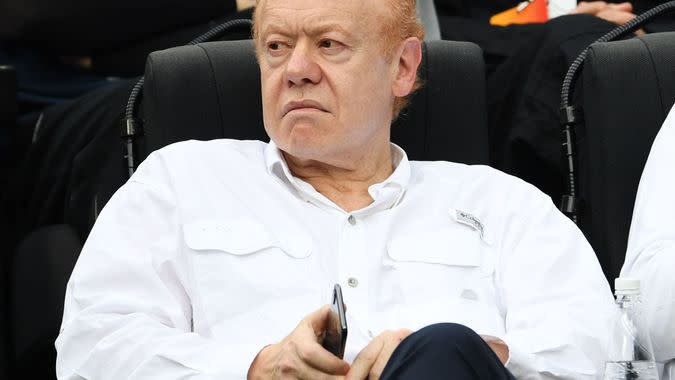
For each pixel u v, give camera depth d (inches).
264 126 370.3
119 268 352.5
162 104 400.8
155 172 372.2
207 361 327.6
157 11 615.8
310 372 302.2
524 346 347.3
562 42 507.2
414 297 365.4
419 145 418.9
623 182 411.8
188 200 364.2
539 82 508.1
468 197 387.5
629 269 371.9
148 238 360.5
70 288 356.2
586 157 423.2
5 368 471.5
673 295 351.3
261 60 363.6
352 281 360.8
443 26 585.3
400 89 378.9
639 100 416.8
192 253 355.9
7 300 492.7
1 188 567.2
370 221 372.8
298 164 378.9
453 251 373.4
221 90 405.4
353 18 356.5
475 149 420.2
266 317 350.6
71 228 476.4
